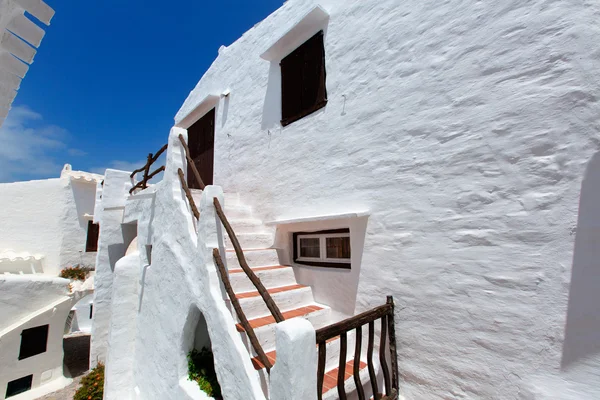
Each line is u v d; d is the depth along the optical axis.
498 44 2.44
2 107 2.72
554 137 2.10
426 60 2.91
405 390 2.79
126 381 5.66
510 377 2.17
